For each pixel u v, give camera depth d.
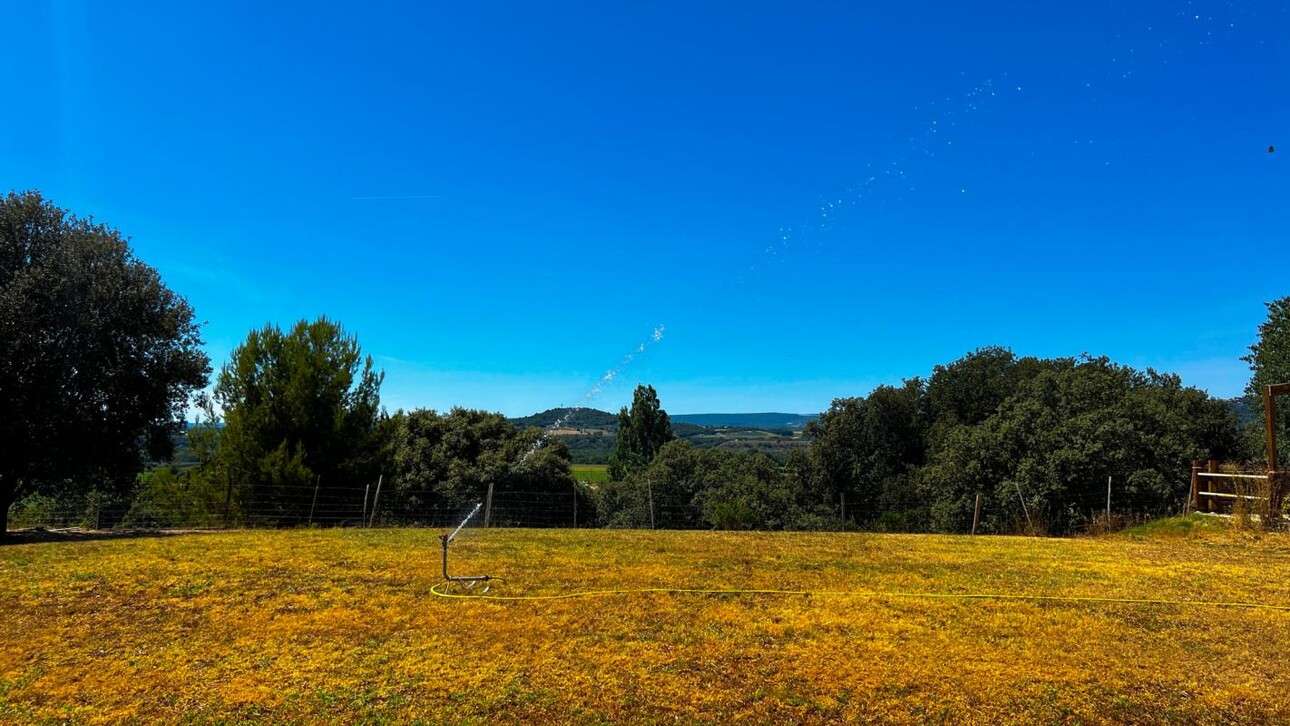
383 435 16.78
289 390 14.95
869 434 33.56
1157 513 12.41
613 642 4.20
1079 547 7.91
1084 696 3.41
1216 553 7.46
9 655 3.98
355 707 3.27
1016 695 3.42
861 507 32.44
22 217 11.44
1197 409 24.03
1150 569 6.46
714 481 34.59
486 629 4.45
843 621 4.64
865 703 3.33
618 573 6.10
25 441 11.04
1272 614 4.84
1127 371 29.30
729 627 4.50
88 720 3.15
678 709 3.25
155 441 13.05
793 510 32.34
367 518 14.64
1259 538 8.59
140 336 12.34
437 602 5.10
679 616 4.75
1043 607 5.01
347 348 16.11
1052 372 25.34
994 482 18.91
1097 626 4.54
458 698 3.37
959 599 5.23
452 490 23.25
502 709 3.25
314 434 15.38
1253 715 3.23
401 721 3.13
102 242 11.92
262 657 3.94
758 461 35.66
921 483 24.59
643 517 33.06
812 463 34.22
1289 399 20.06
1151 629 4.49
